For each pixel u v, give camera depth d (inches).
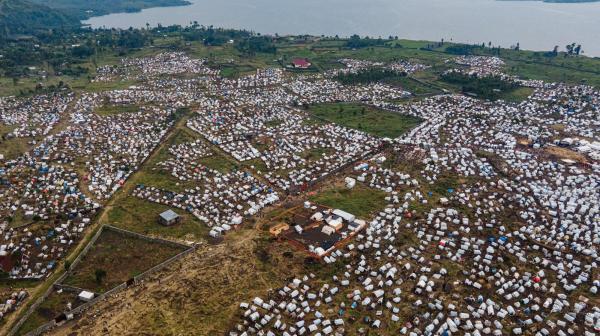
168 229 5462.6
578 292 4446.4
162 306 4242.1
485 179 6584.6
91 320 4104.3
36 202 5846.5
